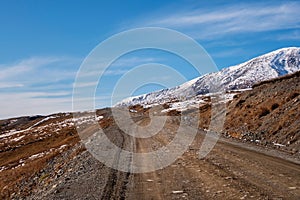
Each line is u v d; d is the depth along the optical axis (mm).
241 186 11055
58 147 52094
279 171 13367
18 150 71875
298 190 10211
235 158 17453
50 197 12125
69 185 13891
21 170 37906
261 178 12141
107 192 11672
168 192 11039
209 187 11281
